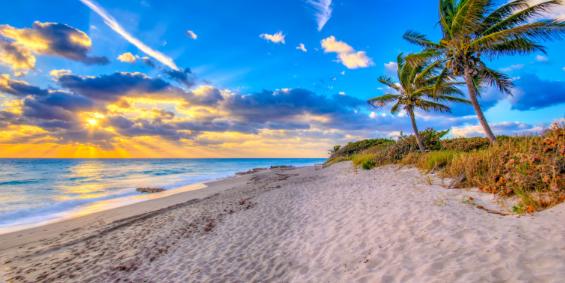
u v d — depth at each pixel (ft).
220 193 55.26
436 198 21.45
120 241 26.00
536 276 8.52
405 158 48.32
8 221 40.42
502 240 11.59
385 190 28.66
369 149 92.94
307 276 13.78
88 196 64.03
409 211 18.98
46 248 26.09
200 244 22.25
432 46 48.85
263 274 15.30
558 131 20.83
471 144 49.78
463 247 11.92
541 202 15.57
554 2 35.37
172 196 59.06
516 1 38.55
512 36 38.50
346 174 55.11
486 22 42.11
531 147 22.17
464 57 42.83
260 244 20.13
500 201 18.26
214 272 16.53
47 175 127.13
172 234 26.20
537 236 11.20
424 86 57.62
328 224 21.06
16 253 25.23
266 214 28.71
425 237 14.12
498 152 25.45
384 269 12.05
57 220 40.24
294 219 25.05
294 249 17.89
